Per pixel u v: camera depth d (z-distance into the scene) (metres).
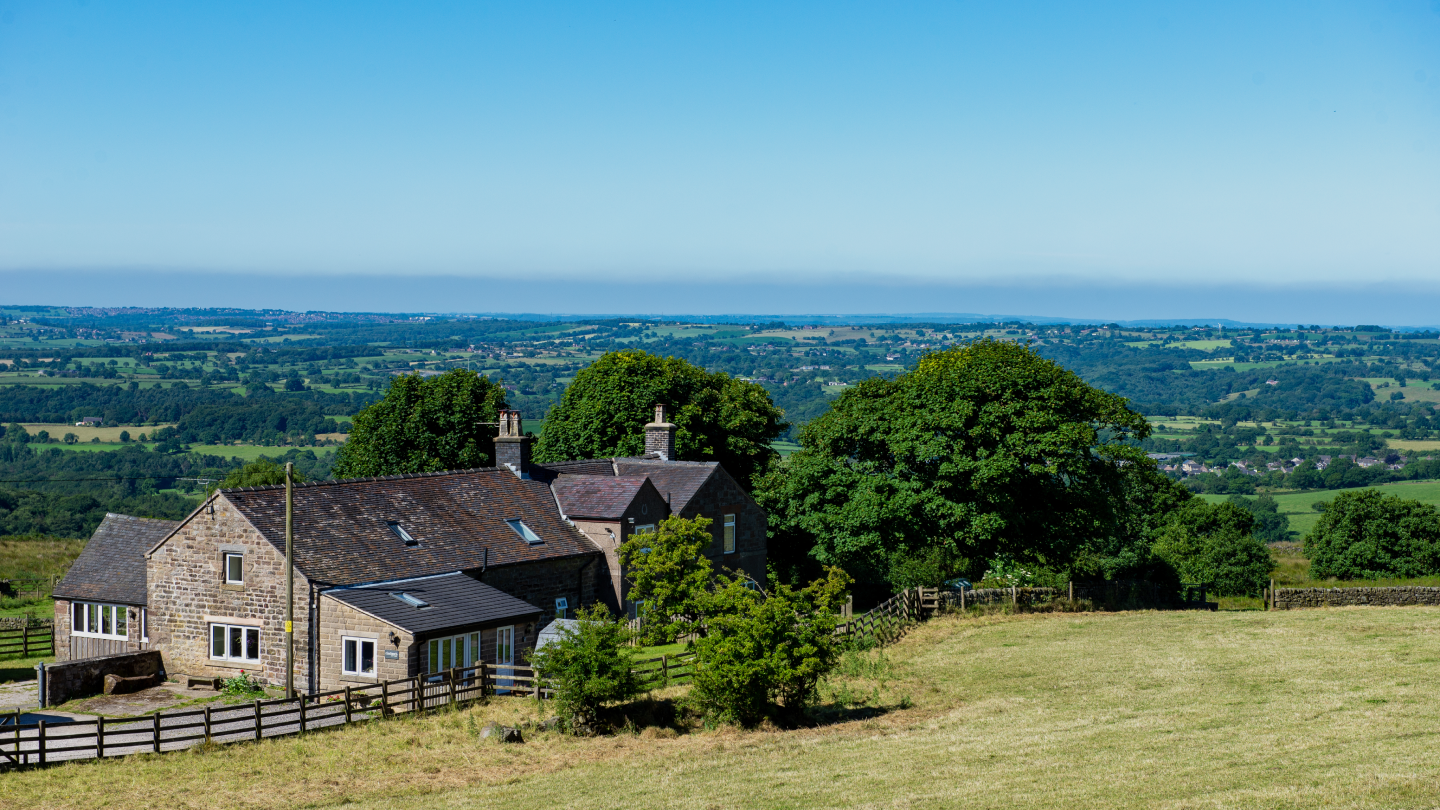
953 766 25.59
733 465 76.25
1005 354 71.94
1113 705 31.44
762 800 23.91
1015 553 59.25
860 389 63.59
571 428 73.75
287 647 37.94
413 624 38.31
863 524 55.94
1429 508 82.00
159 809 25.80
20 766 29.53
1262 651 38.19
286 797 26.64
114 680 40.50
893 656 41.28
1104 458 57.97
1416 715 27.28
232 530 41.25
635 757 29.16
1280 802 20.47
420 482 48.78
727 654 31.56
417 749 30.89
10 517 135.25
